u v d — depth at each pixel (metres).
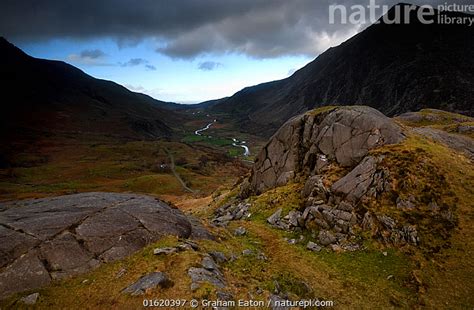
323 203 40.06
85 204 30.95
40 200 33.25
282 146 57.12
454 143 51.44
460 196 35.31
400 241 32.19
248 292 22.64
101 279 22.41
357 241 33.72
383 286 28.09
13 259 22.84
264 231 40.12
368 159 40.94
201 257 24.98
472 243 30.42
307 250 34.62
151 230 27.89
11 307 20.03
